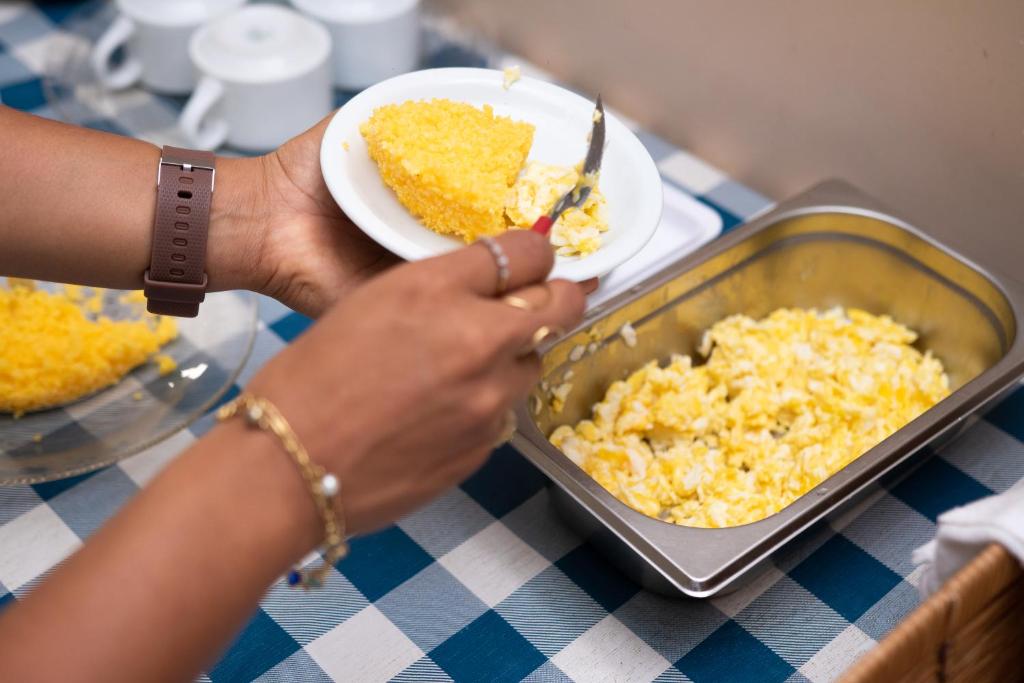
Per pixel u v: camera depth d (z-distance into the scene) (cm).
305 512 46
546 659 74
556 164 81
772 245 97
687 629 75
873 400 89
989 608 54
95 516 82
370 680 72
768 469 85
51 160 74
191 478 45
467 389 48
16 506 83
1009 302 88
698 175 118
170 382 87
